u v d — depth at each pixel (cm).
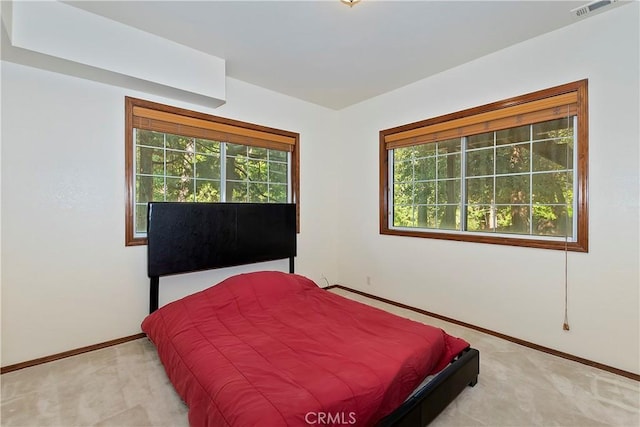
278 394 132
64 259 242
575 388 198
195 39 257
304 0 206
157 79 252
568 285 240
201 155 322
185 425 166
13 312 223
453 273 314
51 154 235
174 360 187
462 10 217
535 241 257
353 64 302
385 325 209
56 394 191
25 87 224
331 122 437
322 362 159
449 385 173
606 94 220
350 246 425
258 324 214
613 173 219
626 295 215
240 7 213
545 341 252
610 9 216
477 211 305
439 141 332
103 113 256
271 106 370
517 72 265
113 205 263
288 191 399
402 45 265
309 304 254
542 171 260
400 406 147
